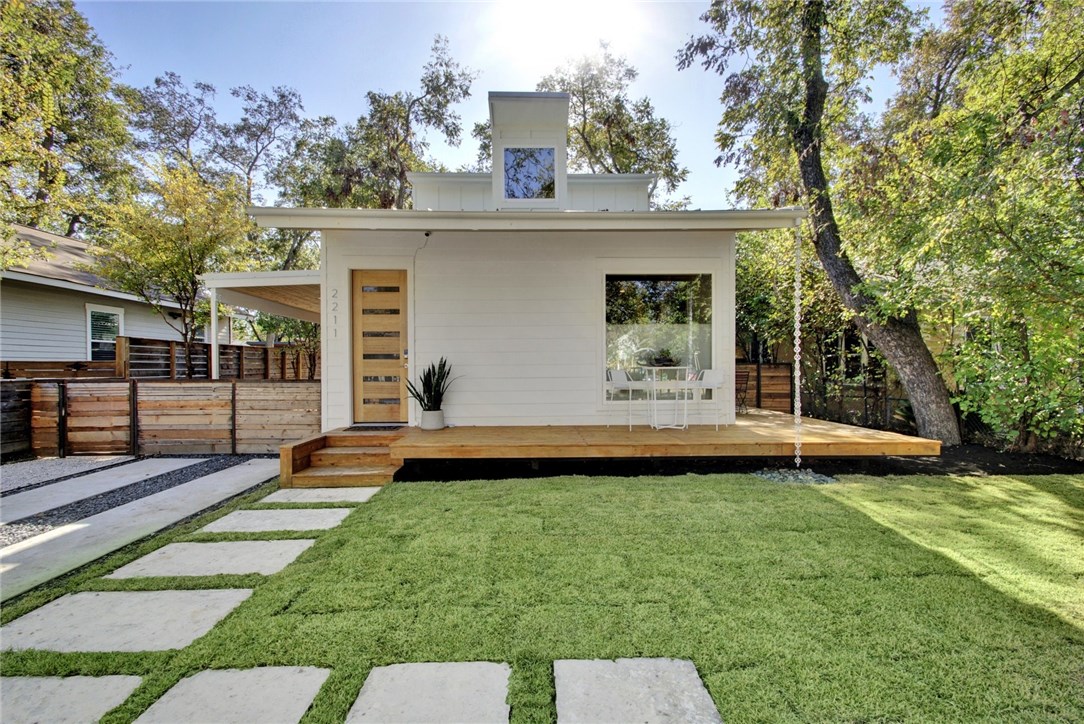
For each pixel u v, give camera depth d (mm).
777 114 6727
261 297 8930
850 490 4129
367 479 4566
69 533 3408
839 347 8188
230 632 2027
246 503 3967
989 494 4020
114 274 7828
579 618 2113
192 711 1580
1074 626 2047
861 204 6227
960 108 6250
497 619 2109
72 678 1771
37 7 11633
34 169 7922
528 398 6016
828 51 6871
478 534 3127
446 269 5953
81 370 7996
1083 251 3930
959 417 6281
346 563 2701
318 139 16891
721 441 4867
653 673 1751
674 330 6094
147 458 5934
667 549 2867
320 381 6223
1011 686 1677
